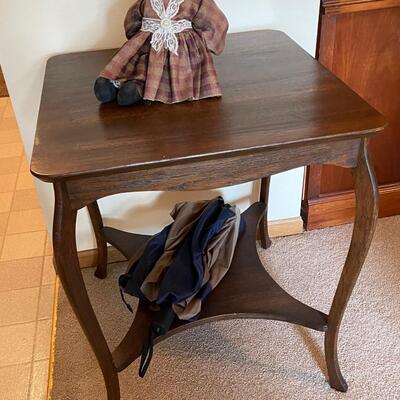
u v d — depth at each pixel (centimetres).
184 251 117
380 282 143
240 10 123
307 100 92
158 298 109
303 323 111
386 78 141
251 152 80
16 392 123
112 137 84
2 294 149
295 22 127
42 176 75
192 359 126
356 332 130
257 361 125
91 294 145
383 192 161
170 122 88
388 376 120
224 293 116
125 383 121
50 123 89
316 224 163
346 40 133
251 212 141
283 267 150
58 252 83
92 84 103
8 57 118
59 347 130
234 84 99
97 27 118
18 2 112
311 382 120
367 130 82
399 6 129
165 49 94
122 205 144
